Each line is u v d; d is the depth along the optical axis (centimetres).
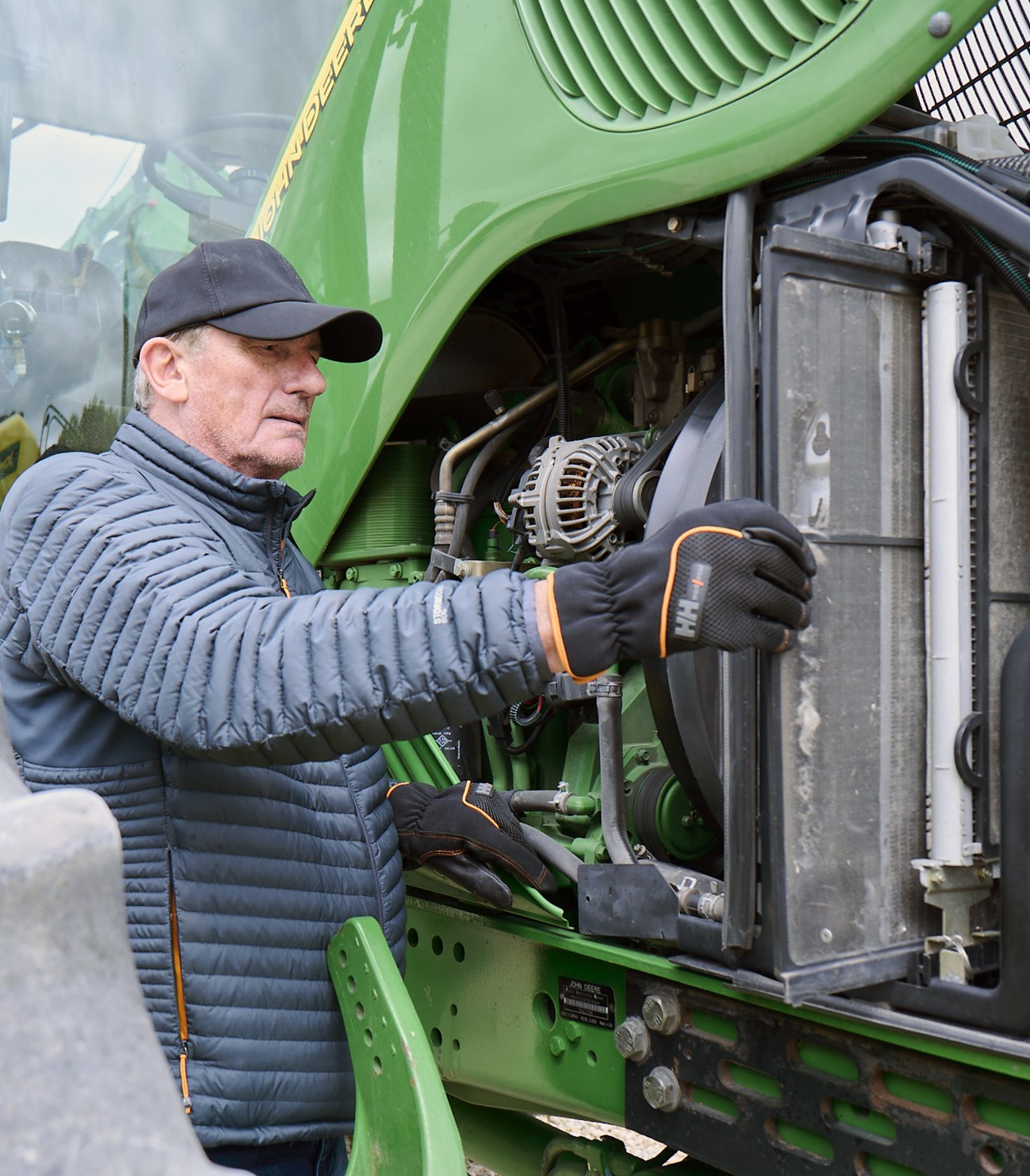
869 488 134
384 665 114
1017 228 124
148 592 118
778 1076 145
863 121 133
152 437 143
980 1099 127
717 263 166
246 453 147
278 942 140
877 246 135
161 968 134
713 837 179
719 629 113
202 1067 135
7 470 286
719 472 157
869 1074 135
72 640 121
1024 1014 120
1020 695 124
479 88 177
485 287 213
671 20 151
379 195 194
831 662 131
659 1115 161
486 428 200
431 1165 124
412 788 178
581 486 179
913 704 138
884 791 135
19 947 50
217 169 267
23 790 62
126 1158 47
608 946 165
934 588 134
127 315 269
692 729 158
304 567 165
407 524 215
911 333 138
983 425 135
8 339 277
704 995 154
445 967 202
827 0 137
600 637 113
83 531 123
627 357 203
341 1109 148
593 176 159
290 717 115
